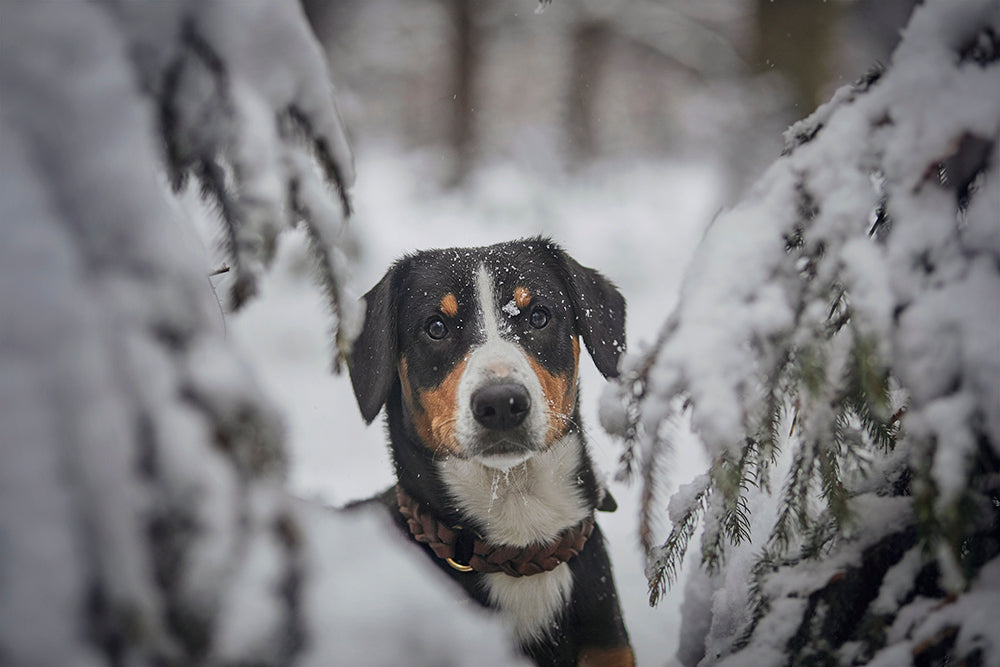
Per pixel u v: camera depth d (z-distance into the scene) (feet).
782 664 5.65
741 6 43.16
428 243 28.14
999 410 4.62
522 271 9.60
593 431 10.03
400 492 9.38
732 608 7.38
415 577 4.38
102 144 3.68
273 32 4.37
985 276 4.78
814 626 5.68
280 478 4.01
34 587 3.26
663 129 50.29
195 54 4.27
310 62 4.51
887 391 5.03
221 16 4.23
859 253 5.00
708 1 44.91
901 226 4.95
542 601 8.61
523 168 43.75
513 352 8.87
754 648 5.76
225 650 3.60
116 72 3.77
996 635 4.75
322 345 21.39
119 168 3.69
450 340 9.20
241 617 3.63
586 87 49.73
